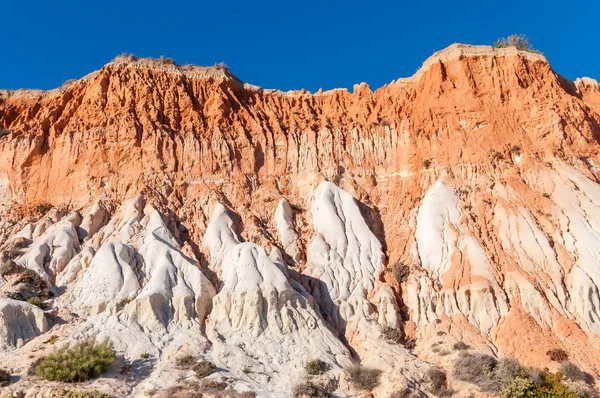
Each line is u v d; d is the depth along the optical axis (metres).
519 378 38.03
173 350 41.16
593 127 62.53
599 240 49.84
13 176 58.06
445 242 51.84
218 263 49.56
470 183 56.97
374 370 40.38
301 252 52.50
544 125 59.91
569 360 41.66
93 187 56.47
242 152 61.19
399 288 49.84
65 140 58.84
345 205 56.31
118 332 41.94
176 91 63.84
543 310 45.75
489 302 46.47
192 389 36.66
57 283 47.25
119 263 46.94
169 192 56.69
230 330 43.53
